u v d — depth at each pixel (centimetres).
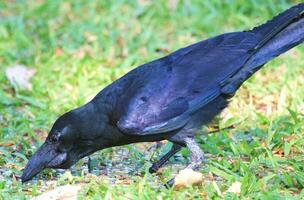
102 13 1847
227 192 1066
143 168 1177
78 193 1076
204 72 1147
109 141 1155
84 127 1138
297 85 1512
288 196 1056
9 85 1595
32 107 1479
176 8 1834
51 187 1128
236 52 1148
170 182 1105
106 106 1141
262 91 1492
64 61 1664
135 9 1833
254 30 1168
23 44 1750
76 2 1894
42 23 1836
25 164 1218
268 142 1241
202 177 1112
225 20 1788
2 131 1352
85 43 1745
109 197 1053
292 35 1148
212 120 1165
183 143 1149
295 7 1153
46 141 1151
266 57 1146
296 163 1163
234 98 1457
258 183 1079
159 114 1126
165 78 1145
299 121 1297
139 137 1144
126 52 1698
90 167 1195
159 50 1709
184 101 1135
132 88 1141
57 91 1552
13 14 1911
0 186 1105
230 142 1251
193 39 1734
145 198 1045
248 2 1827
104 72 1591
